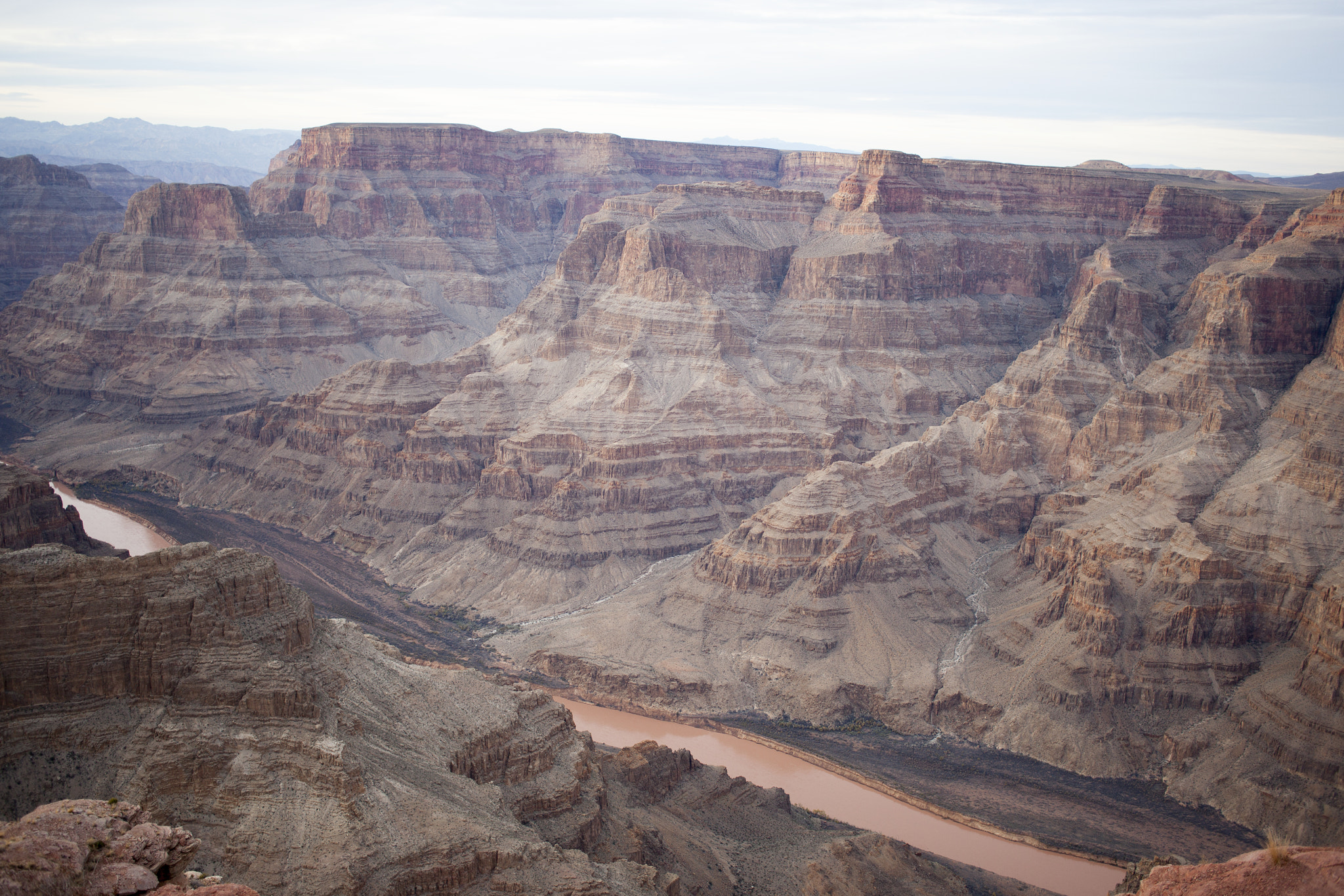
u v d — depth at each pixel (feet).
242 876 276.00
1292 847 162.81
